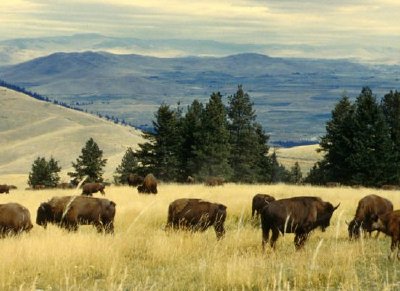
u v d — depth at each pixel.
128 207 34.50
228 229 29.61
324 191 48.00
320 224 23.11
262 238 22.77
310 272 15.51
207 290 15.23
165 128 99.06
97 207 27.77
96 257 19.05
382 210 25.98
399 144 92.69
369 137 84.19
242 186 56.09
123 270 18.12
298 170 148.75
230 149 101.69
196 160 96.81
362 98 87.88
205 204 25.81
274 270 17.06
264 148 122.38
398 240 19.88
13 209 25.67
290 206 22.30
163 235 25.05
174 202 26.09
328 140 92.69
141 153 101.44
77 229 27.39
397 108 94.94
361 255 19.75
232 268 16.22
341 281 15.65
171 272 17.70
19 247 20.17
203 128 96.94
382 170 83.50
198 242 22.70
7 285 15.70
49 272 17.39
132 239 22.73
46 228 27.61
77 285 16.03
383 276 16.31
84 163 124.38
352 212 35.38
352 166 85.81
